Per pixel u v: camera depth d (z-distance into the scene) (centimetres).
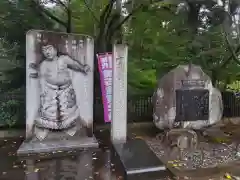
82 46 497
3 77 575
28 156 429
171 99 559
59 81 481
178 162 420
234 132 600
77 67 495
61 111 481
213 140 540
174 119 560
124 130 474
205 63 764
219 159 435
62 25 663
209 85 583
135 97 690
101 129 620
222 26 773
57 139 477
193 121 572
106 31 698
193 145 485
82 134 496
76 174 365
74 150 460
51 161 410
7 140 523
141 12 709
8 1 588
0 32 585
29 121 462
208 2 750
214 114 593
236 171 387
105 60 564
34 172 368
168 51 729
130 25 718
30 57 463
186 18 757
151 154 410
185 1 744
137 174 350
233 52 768
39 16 630
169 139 493
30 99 464
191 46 758
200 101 572
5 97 583
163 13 725
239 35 790
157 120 563
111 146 465
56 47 479
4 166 388
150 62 712
